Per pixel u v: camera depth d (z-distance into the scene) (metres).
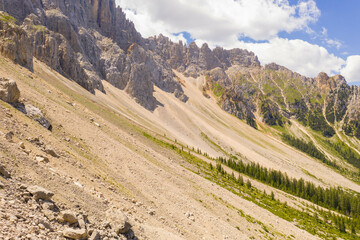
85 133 57.62
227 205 73.44
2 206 16.42
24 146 29.02
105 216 25.72
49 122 50.06
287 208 131.38
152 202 44.78
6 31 86.88
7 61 76.25
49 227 17.70
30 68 94.56
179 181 68.19
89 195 27.61
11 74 63.91
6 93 40.94
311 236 83.94
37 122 43.53
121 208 31.16
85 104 127.44
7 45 84.56
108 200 30.77
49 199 20.91
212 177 126.94
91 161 45.97
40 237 15.74
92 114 85.81
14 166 22.66
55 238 16.95
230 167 194.00
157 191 52.25
